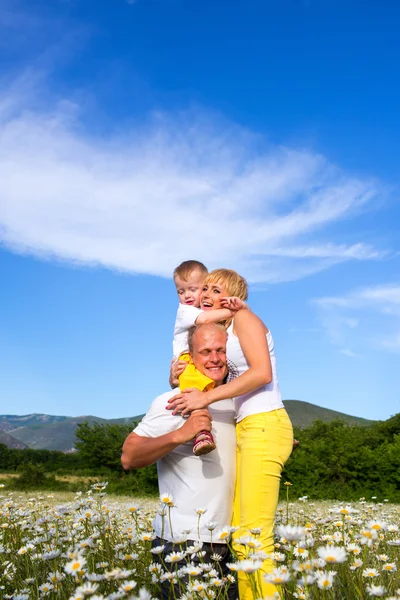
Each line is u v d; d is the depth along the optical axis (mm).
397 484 21094
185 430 2945
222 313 3521
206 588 2584
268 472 3129
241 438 3266
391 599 2307
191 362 3387
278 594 2486
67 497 12812
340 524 4051
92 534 3803
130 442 3148
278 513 5828
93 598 2365
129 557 3215
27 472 25078
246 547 2961
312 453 22875
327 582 2227
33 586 3174
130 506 3965
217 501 3066
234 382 3100
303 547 3010
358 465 21562
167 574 2682
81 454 32781
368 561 3285
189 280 5258
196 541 2959
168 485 3146
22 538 4457
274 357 3488
